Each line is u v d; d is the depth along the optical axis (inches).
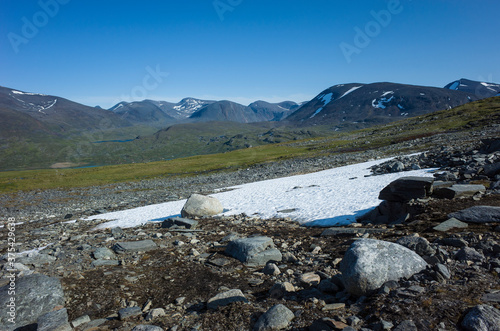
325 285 308.7
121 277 420.2
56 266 484.4
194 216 916.0
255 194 1210.0
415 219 502.0
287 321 242.5
